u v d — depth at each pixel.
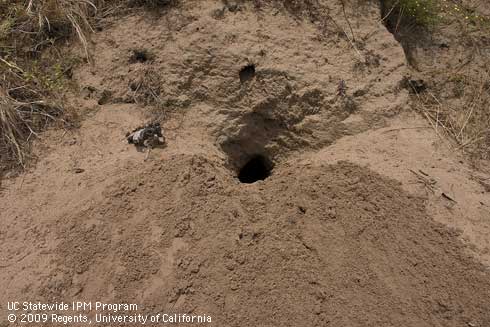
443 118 1.33
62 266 0.93
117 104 1.25
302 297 0.88
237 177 1.26
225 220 0.97
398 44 1.38
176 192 1.01
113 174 1.07
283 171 1.19
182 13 1.34
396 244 0.94
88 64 1.28
